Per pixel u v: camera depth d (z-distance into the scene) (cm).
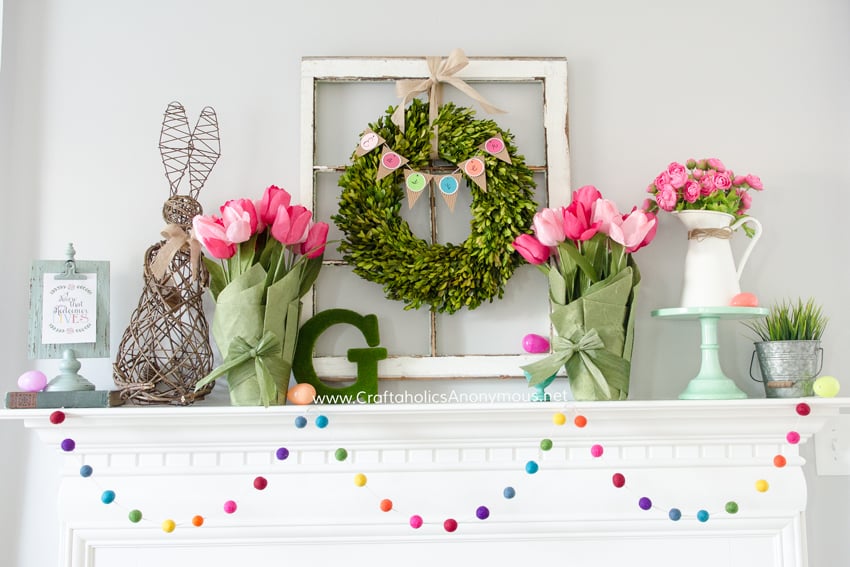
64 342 142
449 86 163
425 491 144
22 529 148
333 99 161
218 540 142
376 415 140
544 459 145
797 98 165
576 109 163
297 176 159
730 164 163
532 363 142
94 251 155
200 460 143
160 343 144
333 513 142
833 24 166
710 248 149
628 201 162
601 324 141
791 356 144
